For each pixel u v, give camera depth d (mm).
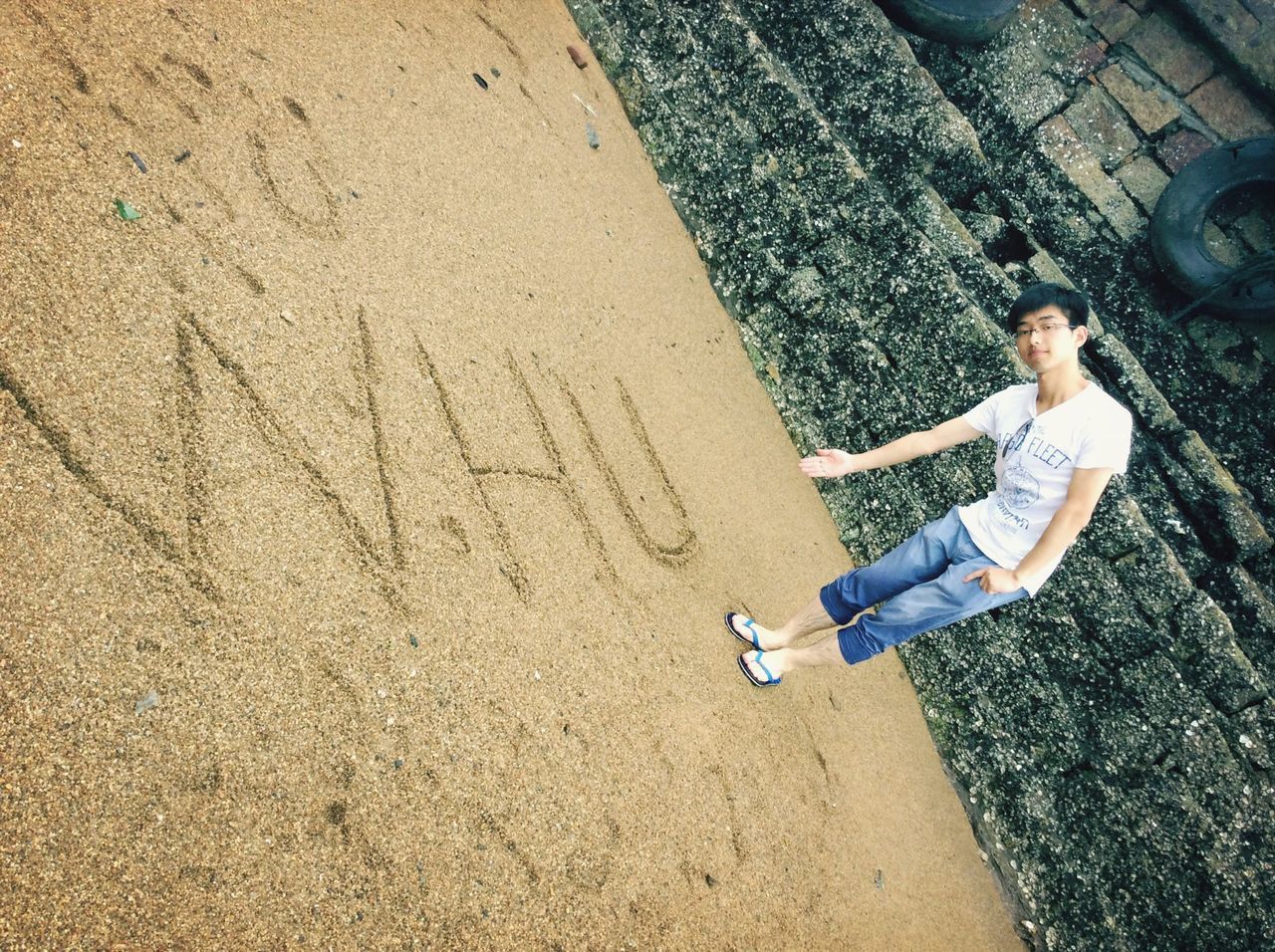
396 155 3316
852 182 4316
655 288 4270
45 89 2418
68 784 1615
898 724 3717
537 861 2105
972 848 3596
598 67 4961
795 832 2777
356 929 1780
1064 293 2486
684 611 3045
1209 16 4879
